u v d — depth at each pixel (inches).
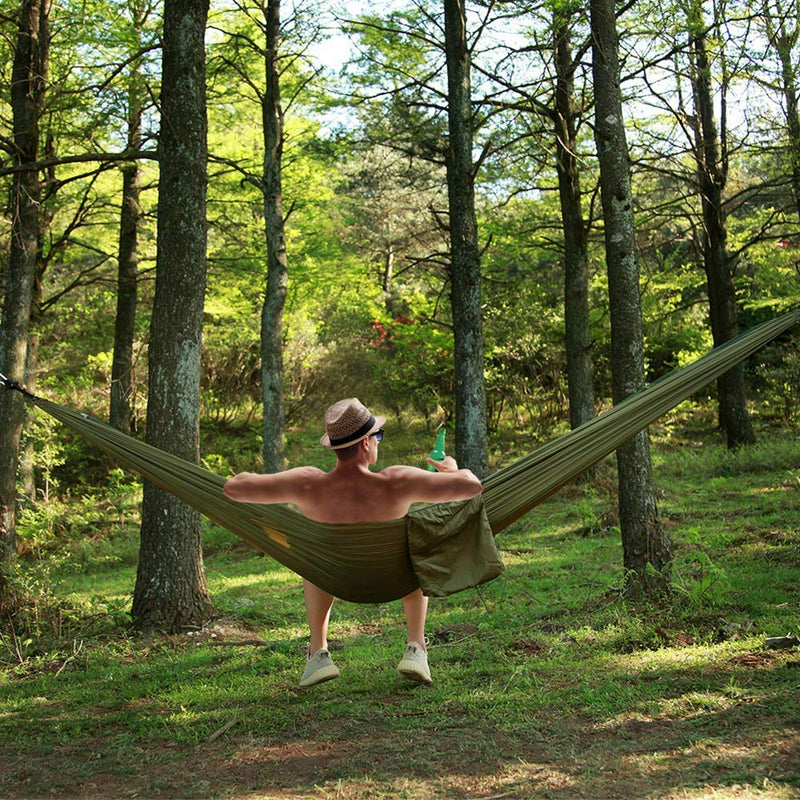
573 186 641.0
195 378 321.7
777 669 196.4
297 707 203.0
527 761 158.9
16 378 364.5
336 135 627.2
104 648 287.6
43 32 407.5
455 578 156.9
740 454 646.5
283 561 163.2
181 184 321.1
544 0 467.8
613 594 286.8
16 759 182.4
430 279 967.0
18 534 535.5
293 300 807.1
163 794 156.8
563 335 836.0
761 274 791.7
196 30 324.8
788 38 505.0
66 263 715.4
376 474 152.6
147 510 316.5
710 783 141.0
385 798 147.2
